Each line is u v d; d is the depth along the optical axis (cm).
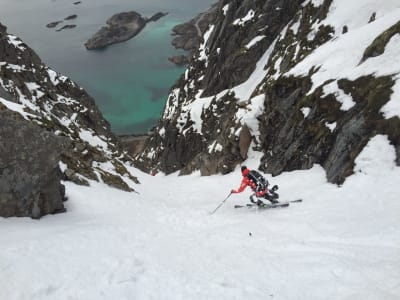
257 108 2709
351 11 3067
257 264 680
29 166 960
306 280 589
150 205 1531
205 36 7669
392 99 1306
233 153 2714
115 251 727
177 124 5925
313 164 1652
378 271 585
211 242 873
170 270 643
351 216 943
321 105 1803
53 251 687
